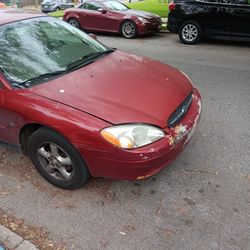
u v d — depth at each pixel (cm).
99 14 1157
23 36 408
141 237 307
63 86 350
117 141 305
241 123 492
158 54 893
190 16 951
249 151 424
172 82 383
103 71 382
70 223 325
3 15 437
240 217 324
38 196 360
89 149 316
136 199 351
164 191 360
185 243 299
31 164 408
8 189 371
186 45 980
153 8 1562
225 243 298
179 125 339
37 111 330
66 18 1243
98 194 359
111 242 303
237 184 367
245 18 885
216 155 416
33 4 3931
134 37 1120
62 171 353
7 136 379
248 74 700
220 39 956
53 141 335
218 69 739
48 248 299
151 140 311
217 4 906
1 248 287
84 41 445
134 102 333
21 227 322
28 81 360
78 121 314
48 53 400
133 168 312
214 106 550
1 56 377
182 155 416
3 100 351
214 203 342
